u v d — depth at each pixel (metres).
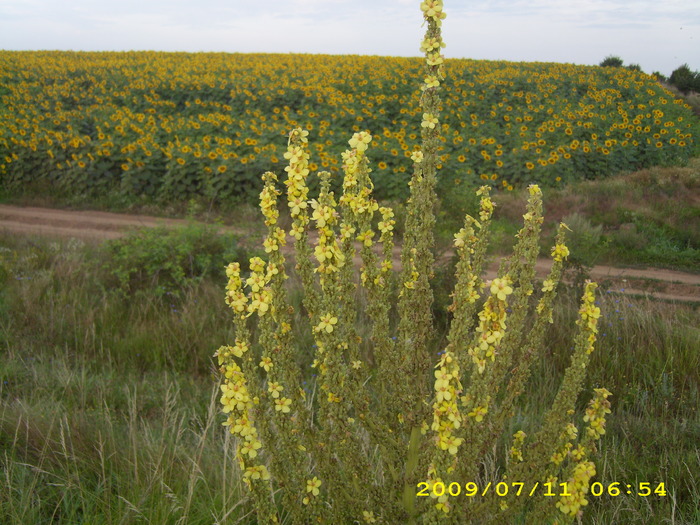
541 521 2.39
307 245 2.24
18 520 2.82
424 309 2.22
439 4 2.02
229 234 7.90
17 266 7.70
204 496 3.22
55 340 5.89
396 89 20.64
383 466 2.67
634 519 3.05
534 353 2.34
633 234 10.51
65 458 3.36
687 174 12.88
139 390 4.89
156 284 6.98
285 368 2.27
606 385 4.87
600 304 6.18
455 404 1.90
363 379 2.44
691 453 3.73
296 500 2.37
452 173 13.23
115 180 13.90
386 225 2.40
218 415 4.48
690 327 5.72
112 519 2.97
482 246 2.30
